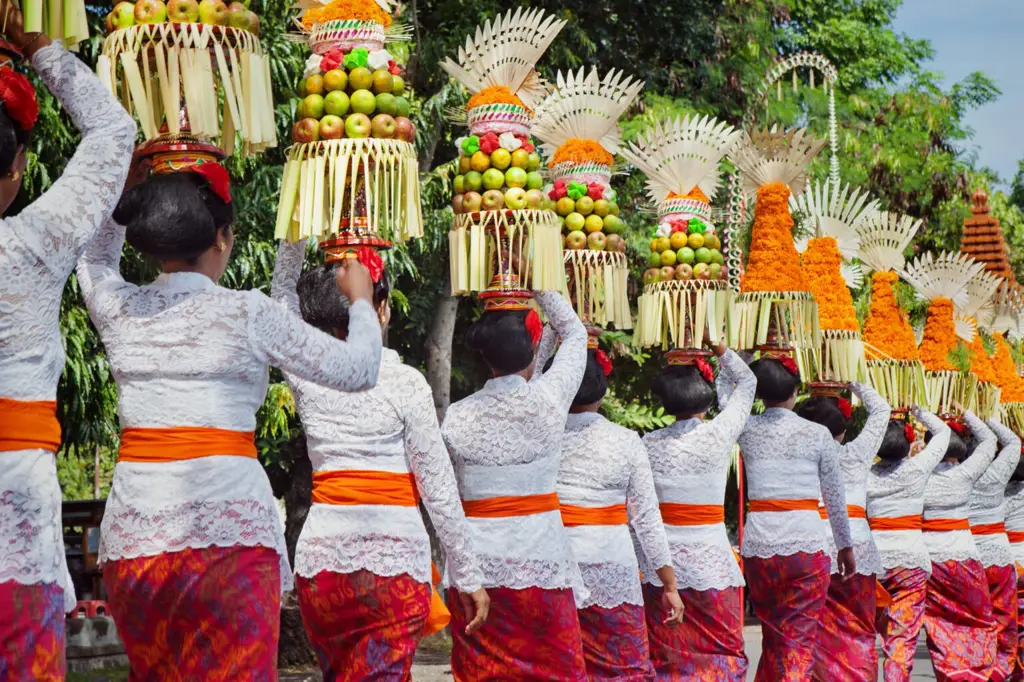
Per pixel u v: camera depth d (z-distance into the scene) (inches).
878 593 275.7
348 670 145.0
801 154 249.8
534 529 166.7
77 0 104.3
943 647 312.7
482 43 186.2
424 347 484.4
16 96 97.9
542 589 165.6
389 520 145.3
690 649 211.9
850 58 753.6
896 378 298.5
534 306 206.2
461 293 176.4
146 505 113.7
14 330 97.5
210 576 112.4
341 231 145.9
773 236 240.4
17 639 95.7
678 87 527.8
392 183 145.7
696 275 217.0
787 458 239.1
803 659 237.3
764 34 550.6
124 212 118.5
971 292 358.6
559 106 204.8
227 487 114.3
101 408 334.0
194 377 114.7
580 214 197.5
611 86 204.7
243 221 353.7
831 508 244.1
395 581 143.9
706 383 218.1
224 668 112.7
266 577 115.3
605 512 191.3
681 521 213.9
